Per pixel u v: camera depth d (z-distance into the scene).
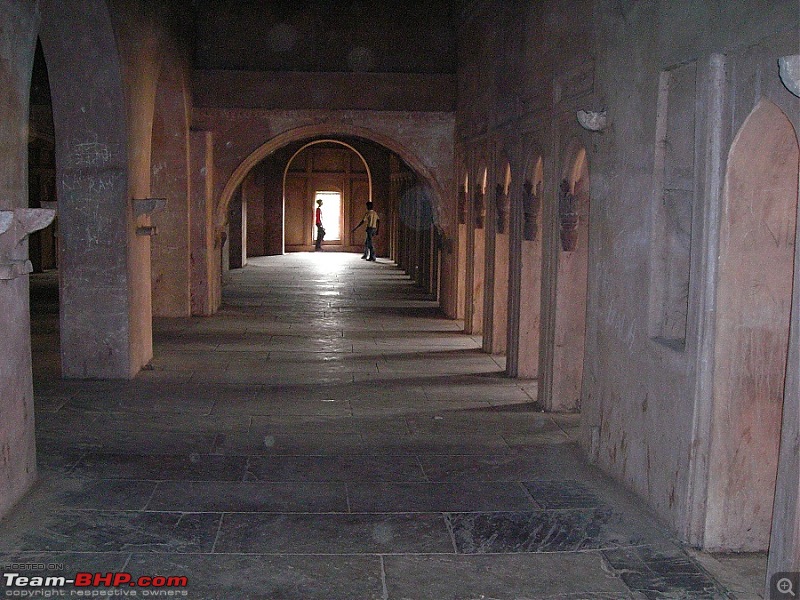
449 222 17.19
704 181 5.69
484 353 13.20
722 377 5.73
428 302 19.30
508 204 12.53
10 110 6.30
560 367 9.60
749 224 5.63
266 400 9.99
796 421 4.74
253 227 31.45
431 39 16.95
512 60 11.34
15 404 6.50
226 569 5.47
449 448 8.23
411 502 6.74
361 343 13.91
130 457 7.73
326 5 16.81
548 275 9.70
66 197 10.54
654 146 6.48
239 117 16.83
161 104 15.69
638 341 6.77
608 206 7.44
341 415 9.40
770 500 5.84
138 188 11.25
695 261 5.82
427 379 11.27
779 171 5.54
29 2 6.65
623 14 7.13
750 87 5.24
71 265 10.63
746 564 5.66
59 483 7.01
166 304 16.39
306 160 33.31
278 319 16.34
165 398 9.95
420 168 17.12
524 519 6.40
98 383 10.61
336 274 25.20
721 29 5.49
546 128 9.66
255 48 16.81
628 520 6.39
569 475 7.44
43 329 14.41
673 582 5.38
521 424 9.12
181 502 6.63
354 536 6.05
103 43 9.98
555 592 5.24
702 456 5.81
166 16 13.58
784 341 5.71
